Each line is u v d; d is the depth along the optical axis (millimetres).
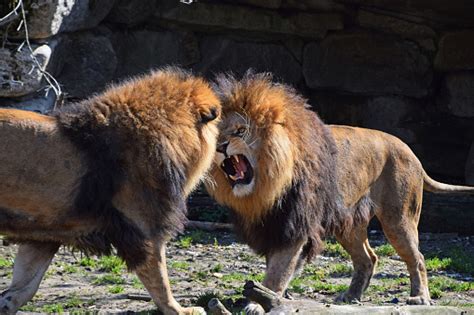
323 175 11578
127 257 9336
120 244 9258
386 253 18359
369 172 12820
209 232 20297
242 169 10945
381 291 14586
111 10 21516
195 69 23328
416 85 24266
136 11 21750
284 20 23438
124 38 22016
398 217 13289
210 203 21844
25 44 17656
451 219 21609
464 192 14469
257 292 8992
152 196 9320
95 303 12391
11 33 17453
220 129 10797
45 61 17922
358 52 24109
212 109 9742
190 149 9586
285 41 24062
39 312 11453
